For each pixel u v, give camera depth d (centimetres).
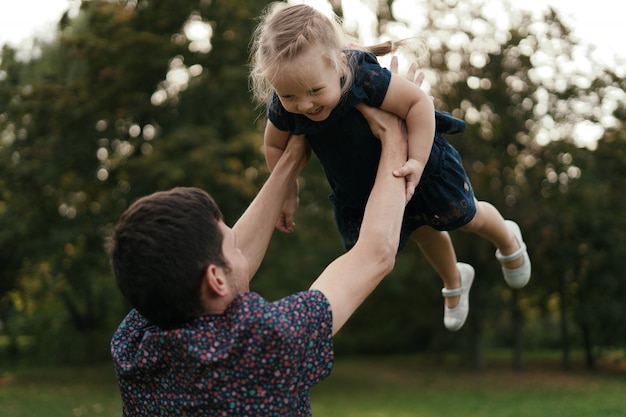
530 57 2025
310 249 1745
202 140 1488
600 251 2075
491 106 2047
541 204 2041
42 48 1825
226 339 137
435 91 2039
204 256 140
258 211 189
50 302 2355
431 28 2022
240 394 135
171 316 141
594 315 2105
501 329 2969
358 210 220
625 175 2125
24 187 1620
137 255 138
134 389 144
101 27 1630
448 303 266
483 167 1953
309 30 178
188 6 1602
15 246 1648
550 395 1738
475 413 1435
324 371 143
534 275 2186
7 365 2222
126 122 1652
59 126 1600
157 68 1596
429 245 248
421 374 2236
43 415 1223
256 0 1573
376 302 2370
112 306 2292
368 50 208
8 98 1608
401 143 184
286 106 187
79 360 2252
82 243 1653
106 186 1661
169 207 142
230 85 1548
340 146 199
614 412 1362
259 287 1562
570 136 2119
